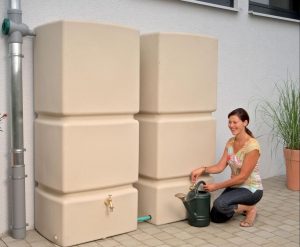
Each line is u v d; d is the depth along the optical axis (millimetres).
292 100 5625
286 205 4742
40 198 3713
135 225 3846
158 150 3879
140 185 4105
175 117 4000
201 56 4082
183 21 4789
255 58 5633
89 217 3543
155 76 3838
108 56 3510
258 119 5746
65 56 3299
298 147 5348
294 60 6172
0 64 3602
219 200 3939
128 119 3742
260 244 3598
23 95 3730
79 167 3439
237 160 4000
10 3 3492
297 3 6410
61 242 3455
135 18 4363
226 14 5230
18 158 3559
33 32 3611
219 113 5289
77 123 3420
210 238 3707
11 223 3740
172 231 3854
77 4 3961
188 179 4164
